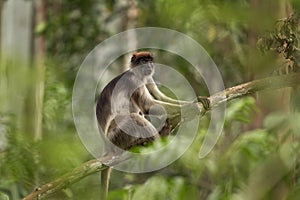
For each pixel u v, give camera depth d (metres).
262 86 9.24
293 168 10.19
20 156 10.62
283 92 10.71
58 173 9.62
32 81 14.10
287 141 10.13
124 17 17.16
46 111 12.96
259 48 9.29
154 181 10.75
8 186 11.29
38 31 17.78
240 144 10.92
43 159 9.77
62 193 10.27
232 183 10.85
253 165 10.66
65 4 18.08
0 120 12.34
